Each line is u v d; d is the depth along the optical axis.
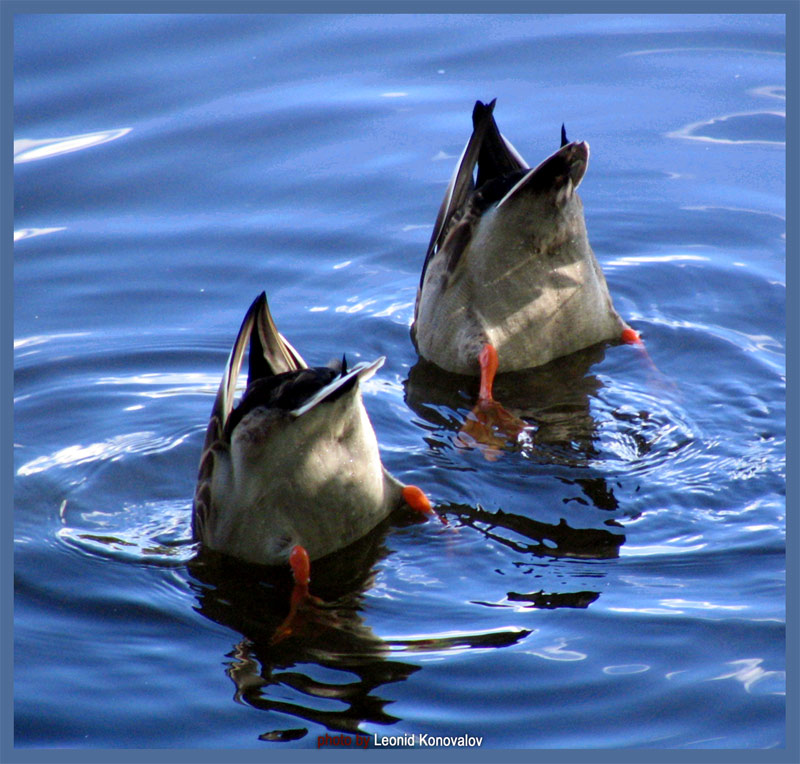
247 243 16.64
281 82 19.75
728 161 17.97
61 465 12.56
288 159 18.12
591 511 11.34
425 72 20.06
